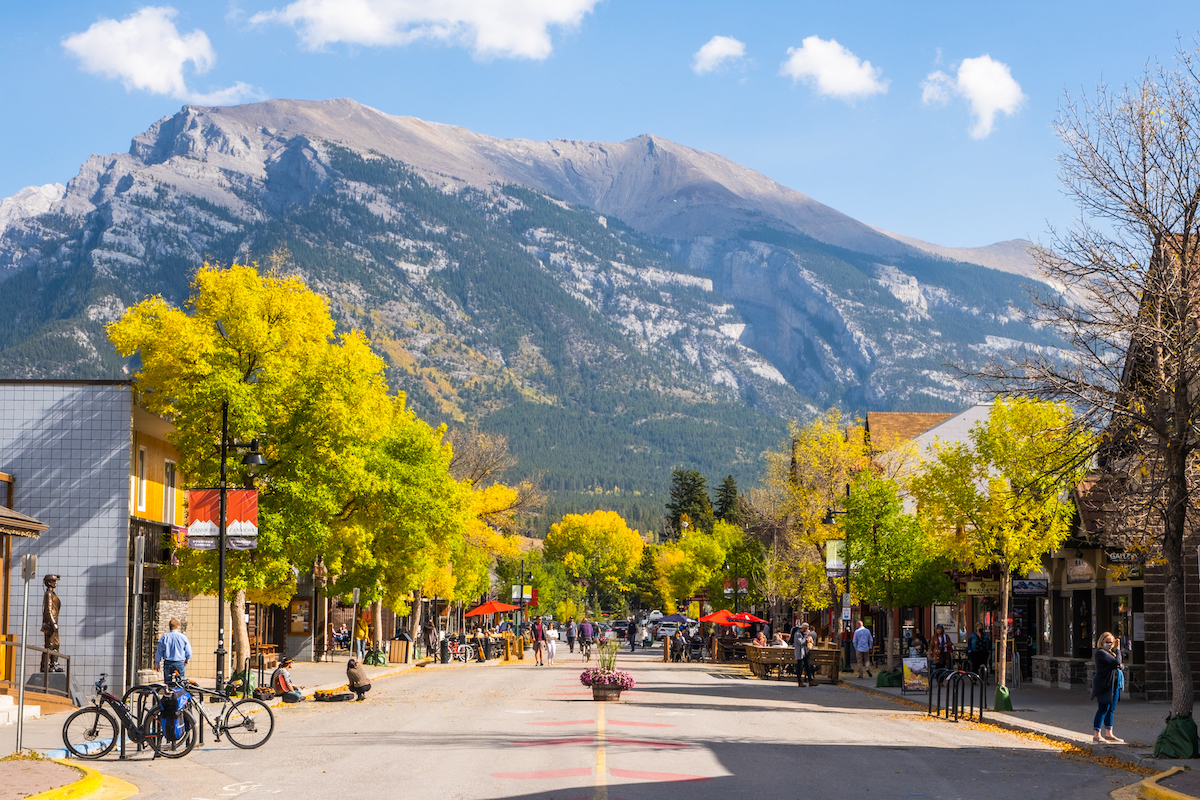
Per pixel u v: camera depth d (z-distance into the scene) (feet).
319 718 83.71
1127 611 110.32
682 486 486.79
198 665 127.24
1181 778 51.13
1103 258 68.44
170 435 104.17
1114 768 59.11
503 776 49.37
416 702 100.22
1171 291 65.87
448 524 163.63
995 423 101.76
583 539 611.88
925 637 190.80
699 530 435.53
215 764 55.77
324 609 188.34
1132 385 70.28
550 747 61.72
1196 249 66.85
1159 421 66.44
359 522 148.87
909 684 110.63
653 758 57.00
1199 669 101.96
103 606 102.47
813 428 171.63
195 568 101.40
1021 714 88.99
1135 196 67.72
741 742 66.74
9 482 103.55
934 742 69.77
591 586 617.21
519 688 122.01
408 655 185.26
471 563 225.97
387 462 145.59
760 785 48.16
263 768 53.62
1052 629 130.52
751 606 245.45
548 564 554.05
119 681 101.45
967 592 144.36
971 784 50.62
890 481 143.33
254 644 138.41
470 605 340.18
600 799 42.47
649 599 577.43
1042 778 53.78
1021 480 98.78
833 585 166.81
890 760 59.16
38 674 95.50
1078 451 75.51
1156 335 65.92
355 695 103.19
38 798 43.14
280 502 104.27
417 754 58.54
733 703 100.94
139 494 110.52
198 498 91.09
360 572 158.51
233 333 101.35
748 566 232.53
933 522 106.01
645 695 111.55
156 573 112.78
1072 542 108.27
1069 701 103.14
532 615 469.57
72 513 103.45
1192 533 96.22
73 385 104.73
